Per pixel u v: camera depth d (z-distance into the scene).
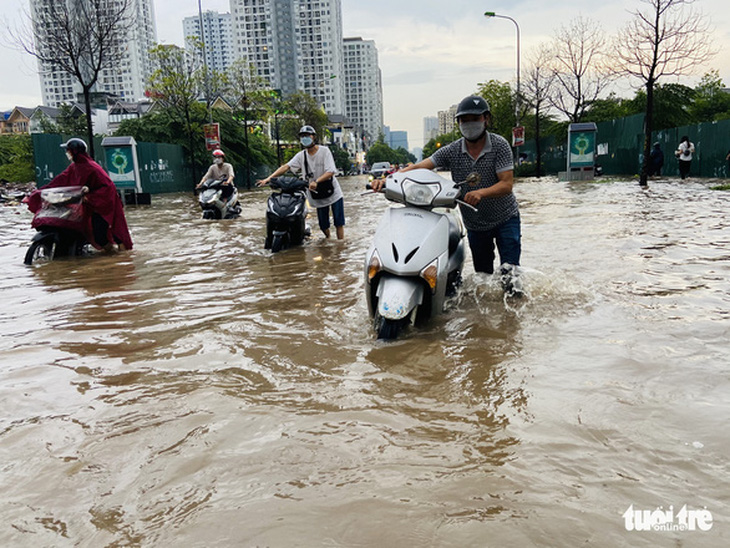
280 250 7.99
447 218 4.24
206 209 13.02
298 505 1.85
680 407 2.49
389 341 3.62
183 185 34.50
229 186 13.35
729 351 3.19
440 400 2.66
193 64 33.03
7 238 10.71
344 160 98.25
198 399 2.77
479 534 1.66
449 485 1.93
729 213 9.77
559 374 2.93
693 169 23.20
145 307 4.85
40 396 2.90
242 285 5.65
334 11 194.00
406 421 2.45
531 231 8.48
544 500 1.83
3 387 3.04
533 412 2.49
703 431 2.27
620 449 2.15
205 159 36.81
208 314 4.50
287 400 2.73
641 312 4.02
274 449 2.23
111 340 3.88
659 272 5.31
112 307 4.90
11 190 26.95
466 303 4.46
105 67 19.86
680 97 29.16
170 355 3.49
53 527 1.79
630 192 16.09
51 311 4.84
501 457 2.12
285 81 192.62
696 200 12.51
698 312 3.98
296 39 194.50
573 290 4.73
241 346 3.61
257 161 45.09
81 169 8.21
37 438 2.42
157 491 1.97
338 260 6.94
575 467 2.03
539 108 39.44
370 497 1.88
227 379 3.04
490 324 3.89
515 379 2.88
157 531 1.74
